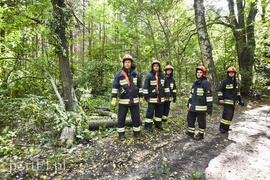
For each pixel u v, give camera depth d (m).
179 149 4.23
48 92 8.53
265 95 11.45
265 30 4.70
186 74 14.80
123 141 4.39
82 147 4.23
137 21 11.21
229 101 5.26
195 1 8.99
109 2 10.39
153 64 5.18
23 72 7.73
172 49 11.62
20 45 7.12
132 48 13.36
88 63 12.02
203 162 3.71
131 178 3.15
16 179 3.01
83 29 14.00
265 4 3.75
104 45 13.28
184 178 3.20
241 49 12.17
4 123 5.40
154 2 9.65
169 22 11.15
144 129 5.25
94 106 8.02
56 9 6.67
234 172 3.40
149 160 3.72
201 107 4.73
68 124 4.71
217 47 14.60
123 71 4.50
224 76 13.52
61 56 7.16
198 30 8.94
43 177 3.10
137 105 4.58
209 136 5.07
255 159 3.86
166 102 5.83
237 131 5.50
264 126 5.99
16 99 5.78
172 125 5.85
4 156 3.74
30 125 5.02
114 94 4.40
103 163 3.54
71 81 7.35
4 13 6.44
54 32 6.70
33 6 6.98
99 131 5.27
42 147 4.20
